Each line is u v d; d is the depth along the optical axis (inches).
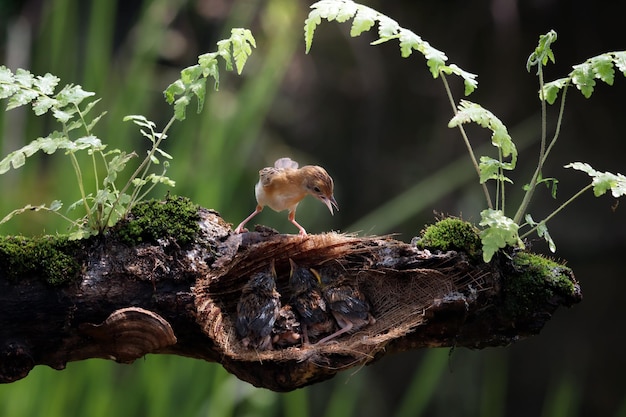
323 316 191.2
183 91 174.7
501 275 187.8
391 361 627.8
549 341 641.6
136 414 325.4
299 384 180.1
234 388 358.0
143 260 175.0
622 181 182.7
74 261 171.3
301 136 625.3
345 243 195.3
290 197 241.0
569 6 603.2
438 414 598.5
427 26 636.1
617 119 624.1
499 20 607.2
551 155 629.6
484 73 629.3
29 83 169.8
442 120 634.8
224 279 186.9
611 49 608.4
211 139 346.3
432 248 190.1
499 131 181.9
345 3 181.6
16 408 287.6
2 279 166.7
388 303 192.1
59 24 345.7
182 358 325.7
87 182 300.0
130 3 561.9
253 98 369.1
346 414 419.2
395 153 642.2
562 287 187.3
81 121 171.5
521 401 628.1
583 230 617.9
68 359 173.8
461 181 563.2
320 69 641.0
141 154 476.1
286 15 533.6
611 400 621.9
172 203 185.9
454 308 182.4
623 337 626.2
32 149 164.7
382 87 644.7
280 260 195.9
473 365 615.8
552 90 188.9
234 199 536.1
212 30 579.2
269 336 184.1
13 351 167.2
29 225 343.3
